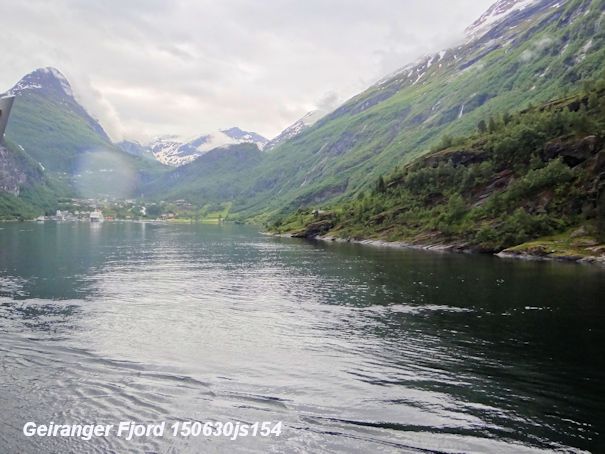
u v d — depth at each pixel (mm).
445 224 141750
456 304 57000
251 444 24266
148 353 37812
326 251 130625
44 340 40812
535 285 69438
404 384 31922
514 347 39969
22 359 36000
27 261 98250
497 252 120688
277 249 138750
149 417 26969
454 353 38469
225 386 31266
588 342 41312
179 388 30844
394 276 80000
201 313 52500
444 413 27641
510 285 69750
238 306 56375
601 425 26359
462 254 119000
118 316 50438
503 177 146750
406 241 150125
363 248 141125
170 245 153750
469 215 141125
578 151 132125
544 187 130625
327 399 29422
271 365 35375
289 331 45031
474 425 26250
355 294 63938
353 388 31156
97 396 29531
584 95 155750
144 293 64188
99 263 98125
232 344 40625
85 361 35719
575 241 110938
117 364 35156
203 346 39938
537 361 36500
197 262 103125
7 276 77125
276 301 59375
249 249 138750
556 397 29969
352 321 49031
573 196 123125
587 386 31688
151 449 23906
